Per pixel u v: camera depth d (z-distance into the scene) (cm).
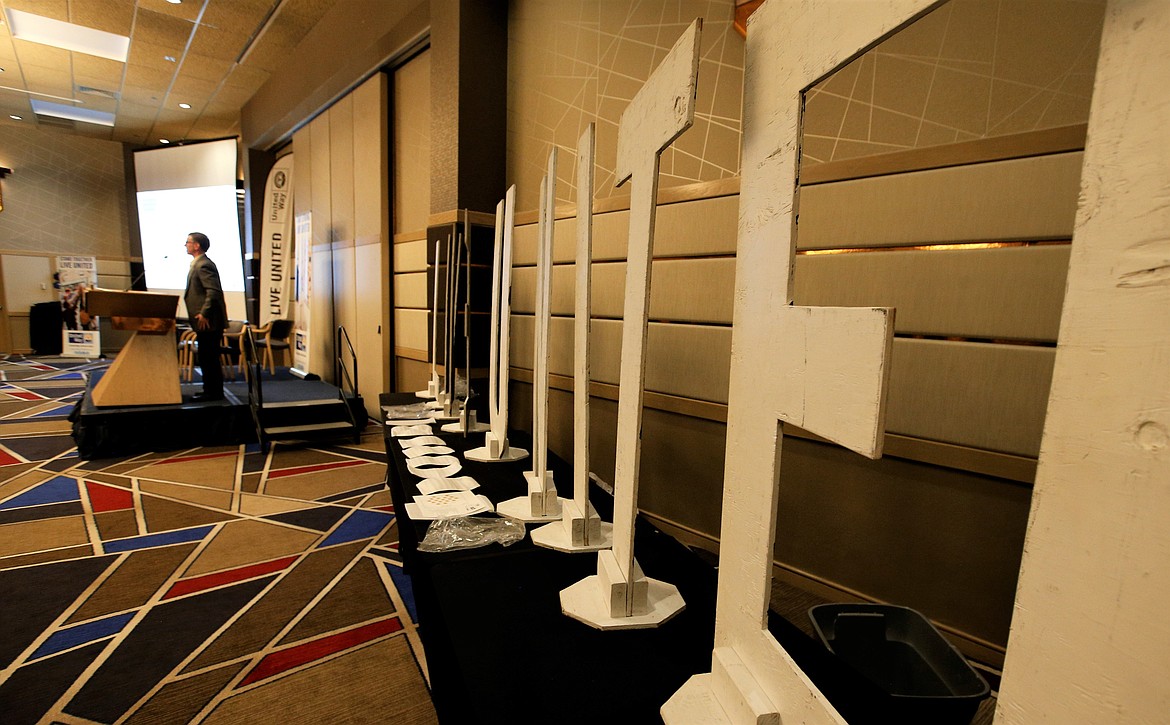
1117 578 39
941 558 188
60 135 933
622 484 113
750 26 82
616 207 285
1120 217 38
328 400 466
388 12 430
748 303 83
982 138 173
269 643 189
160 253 819
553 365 335
